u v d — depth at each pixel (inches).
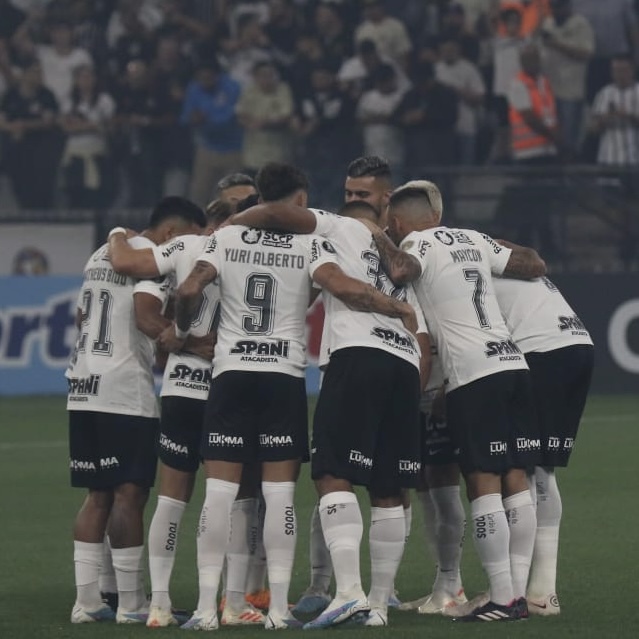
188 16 2802.7
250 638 796.0
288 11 2721.5
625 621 861.2
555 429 930.1
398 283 878.4
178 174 2541.8
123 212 2554.1
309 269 865.5
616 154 2527.1
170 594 999.6
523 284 944.9
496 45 2566.4
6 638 825.5
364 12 2655.0
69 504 1418.6
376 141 2466.8
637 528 1243.8
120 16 2805.1
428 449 933.2
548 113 2495.1
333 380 853.2
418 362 873.5
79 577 895.7
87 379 903.7
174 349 882.8
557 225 2482.8
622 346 2465.6
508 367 882.8
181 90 2603.3
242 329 860.0
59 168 2566.4
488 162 2544.3
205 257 864.9
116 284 916.0
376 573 862.5
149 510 1390.3
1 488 1529.3
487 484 872.9
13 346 2596.0
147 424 905.5
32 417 2226.9
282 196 879.7
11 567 1099.9
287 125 2498.8
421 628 834.2
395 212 930.7
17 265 2603.3
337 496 845.2
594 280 2470.5
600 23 2588.6
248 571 932.0
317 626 831.7
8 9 2866.6
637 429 2001.7
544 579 907.4
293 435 858.8
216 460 853.2
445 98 2480.3
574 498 1419.8
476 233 931.3
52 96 2657.5
